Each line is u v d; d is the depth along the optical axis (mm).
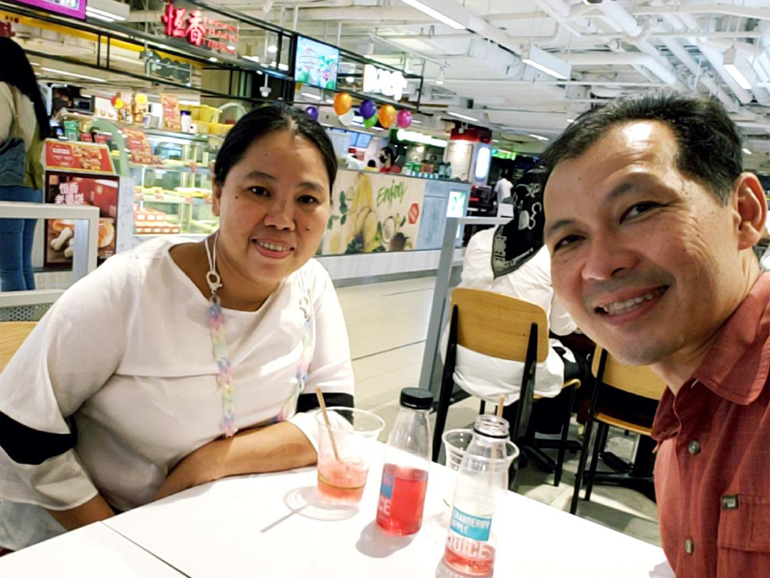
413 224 8539
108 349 1052
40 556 830
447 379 2771
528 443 3145
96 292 1048
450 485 1031
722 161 690
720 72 7676
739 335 687
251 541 910
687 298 680
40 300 1712
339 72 8742
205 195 5207
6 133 2967
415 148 16797
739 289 716
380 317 5961
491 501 879
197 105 7234
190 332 1096
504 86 11359
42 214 1673
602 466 3131
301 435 1184
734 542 646
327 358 1366
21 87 2973
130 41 6121
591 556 975
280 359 1199
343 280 7355
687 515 738
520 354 2514
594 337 763
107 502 1162
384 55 10852
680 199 670
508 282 2723
